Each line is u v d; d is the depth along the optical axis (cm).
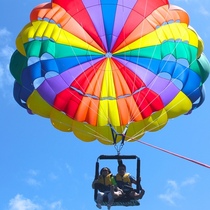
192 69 1488
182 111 1510
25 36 1429
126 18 1508
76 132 1511
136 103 1491
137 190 1248
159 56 1489
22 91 1467
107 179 1270
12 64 1471
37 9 1462
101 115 1496
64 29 1488
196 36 1475
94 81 1514
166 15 1480
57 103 1469
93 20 1508
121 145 1312
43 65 1448
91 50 1516
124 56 1518
